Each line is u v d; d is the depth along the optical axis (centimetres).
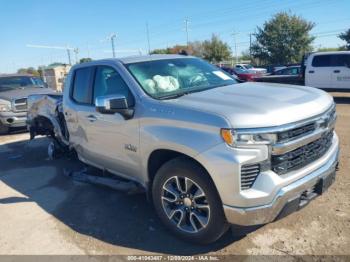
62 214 452
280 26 5166
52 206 480
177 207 361
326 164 346
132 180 438
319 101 350
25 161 727
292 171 315
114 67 432
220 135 302
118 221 419
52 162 700
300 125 310
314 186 337
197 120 320
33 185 573
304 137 316
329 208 401
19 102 1046
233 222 310
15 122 1045
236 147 296
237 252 337
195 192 341
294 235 355
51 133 710
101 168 496
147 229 395
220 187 305
